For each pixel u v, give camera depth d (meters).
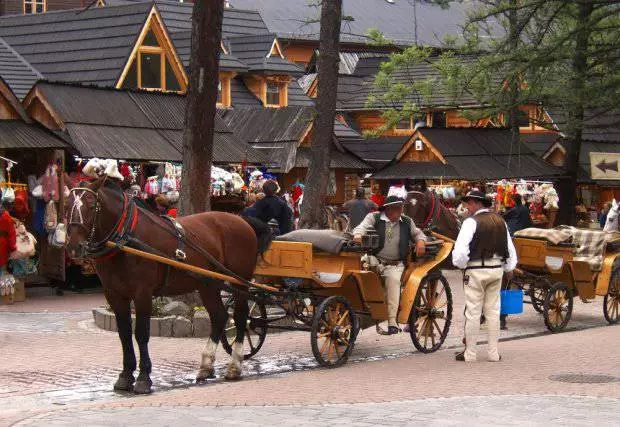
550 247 20.77
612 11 34.06
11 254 24.44
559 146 44.84
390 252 17.08
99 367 15.98
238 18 57.62
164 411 12.21
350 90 57.94
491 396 13.10
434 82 40.34
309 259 15.91
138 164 29.09
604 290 21.61
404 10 82.31
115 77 39.16
